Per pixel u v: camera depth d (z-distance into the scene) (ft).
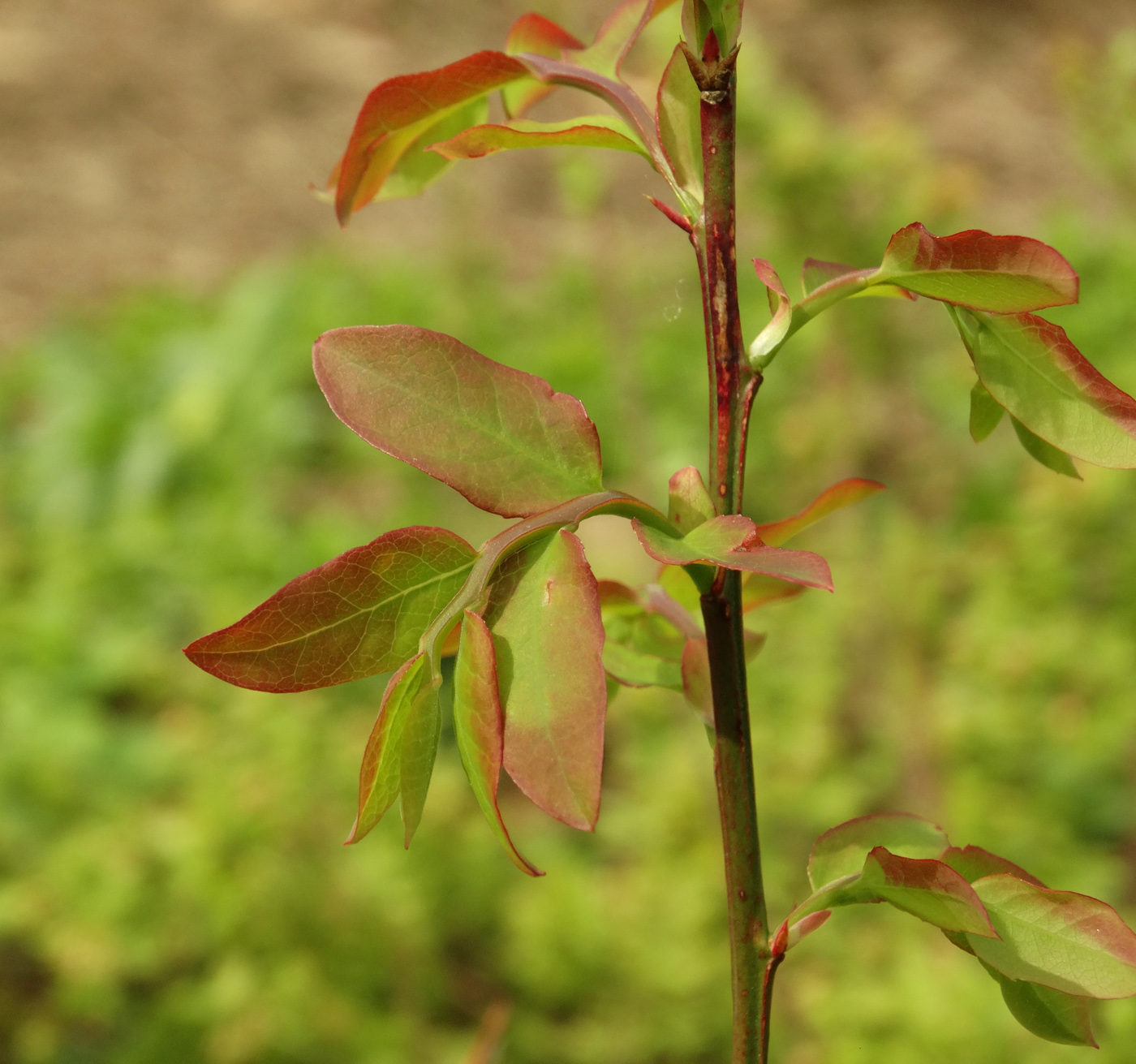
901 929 9.68
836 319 12.42
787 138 10.41
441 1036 10.14
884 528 12.60
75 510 19.86
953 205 10.69
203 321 23.59
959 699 12.07
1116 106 12.51
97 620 16.16
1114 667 12.50
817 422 12.89
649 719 12.76
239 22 31.65
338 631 1.86
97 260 25.59
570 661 1.79
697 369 20.24
